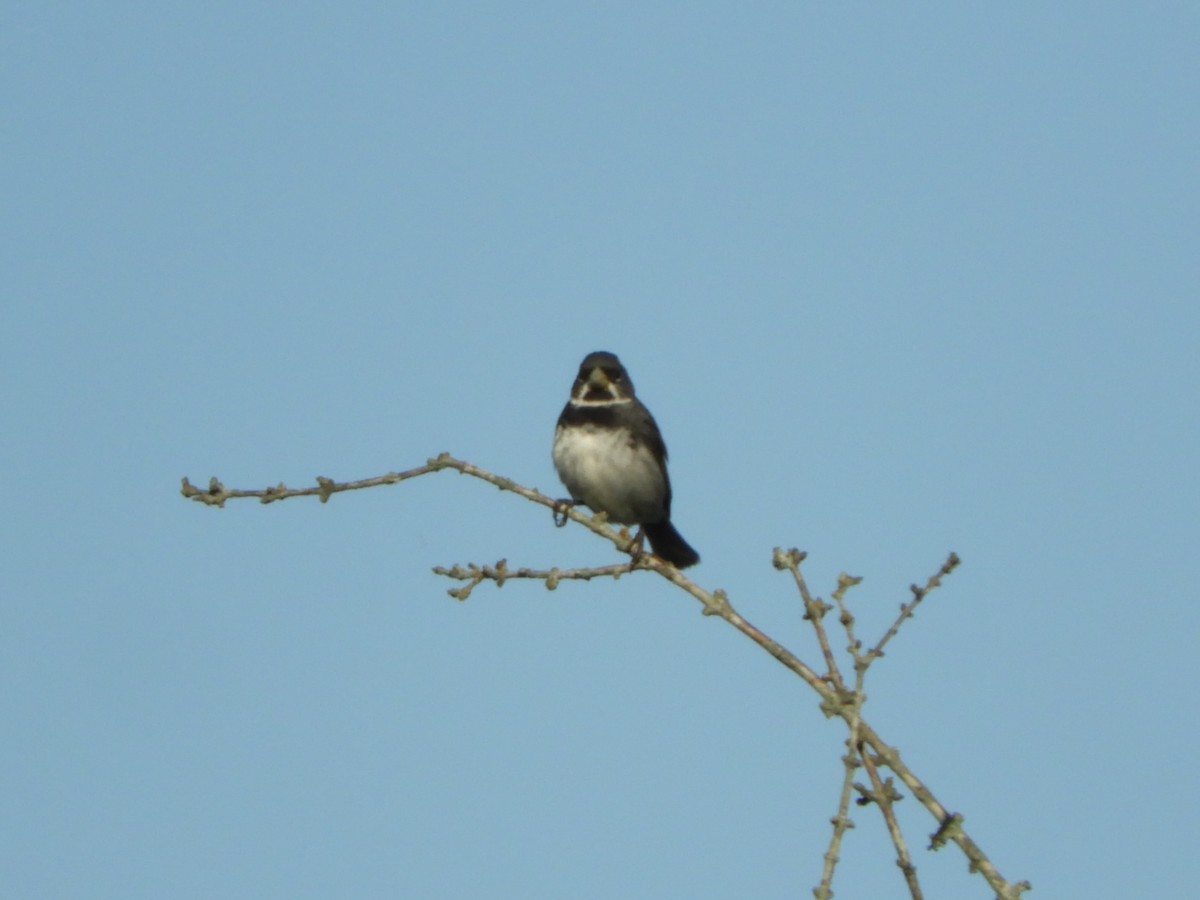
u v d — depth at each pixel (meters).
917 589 8.99
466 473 11.64
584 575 10.55
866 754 8.61
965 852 8.36
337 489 11.30
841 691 8.77
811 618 9.07
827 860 7.98
